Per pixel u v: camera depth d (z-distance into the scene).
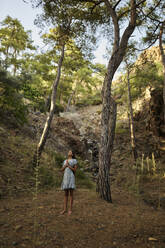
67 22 8.45
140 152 13.60
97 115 24.62
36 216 3.48
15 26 20.23
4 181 5.65
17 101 9.46
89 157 14.30
